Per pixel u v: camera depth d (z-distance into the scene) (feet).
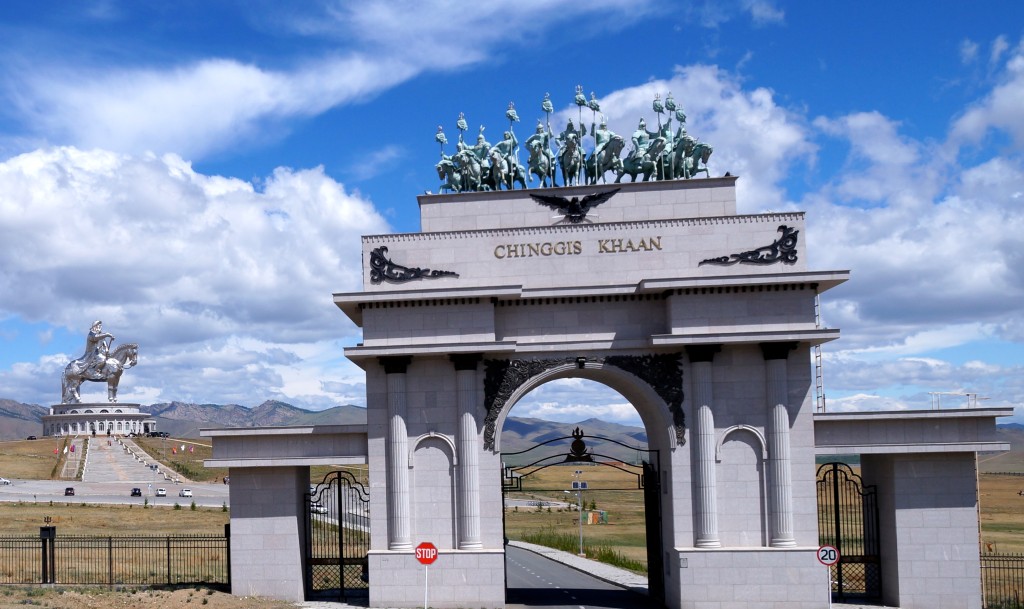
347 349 189.78
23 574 234.79
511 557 323.37
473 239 196.75
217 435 197.16
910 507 191.31
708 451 187.52
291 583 197.36
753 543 187.32
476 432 191.62
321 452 197.06
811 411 189.16
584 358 191.93
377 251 196.65
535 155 204.44
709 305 189.37
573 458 203.82
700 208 198.59
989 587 248.93
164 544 316.81
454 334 192.03
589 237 195.72
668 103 209.15
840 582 202.90
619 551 342.03
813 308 189.06
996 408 189.06
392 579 189.26
